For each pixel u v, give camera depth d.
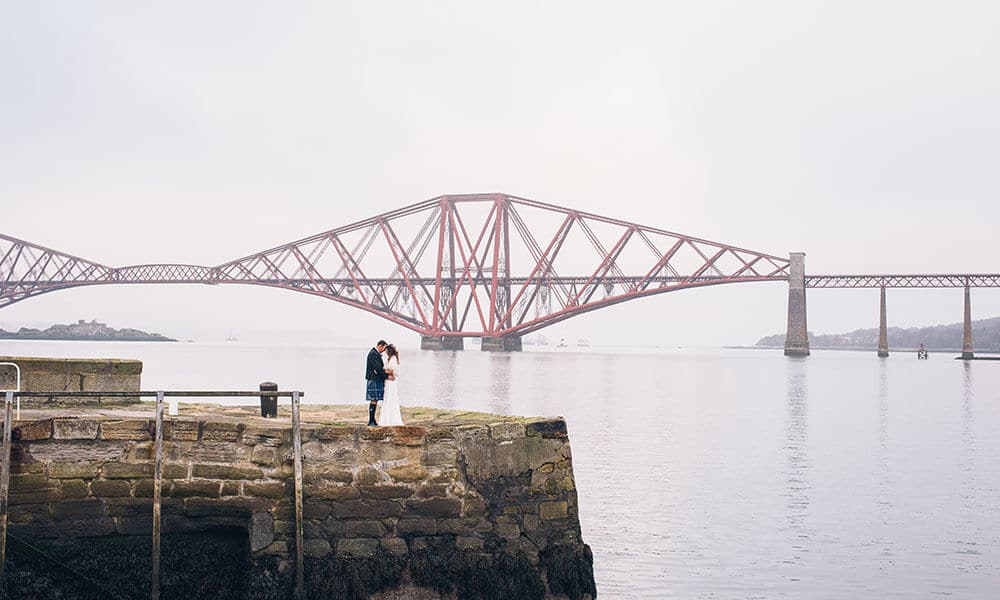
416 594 15.16
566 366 161.75
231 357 178.25
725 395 84.88
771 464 37.06
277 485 14.88
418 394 76.44
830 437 48.25
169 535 14.77
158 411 14.27
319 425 15.48
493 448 15.84
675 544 23.20
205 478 14.75
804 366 187.38
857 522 25.95
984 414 64.94
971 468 36.53
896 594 19.64
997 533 24.89
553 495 16.16
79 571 14.37
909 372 154.12
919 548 23.30
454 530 15.52
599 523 25.30
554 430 16.31
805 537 24.20
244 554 14.98
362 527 15.14
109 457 14.58
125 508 14.59
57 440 14.38
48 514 14.30
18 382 16.52
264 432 14.94
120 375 18.67
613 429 50.41
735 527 25.08
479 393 79.06
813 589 19.89
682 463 36.81
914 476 34.19
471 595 15.37
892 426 55.16
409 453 15.44
